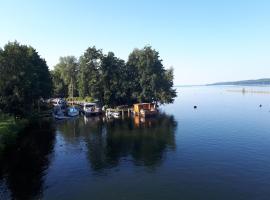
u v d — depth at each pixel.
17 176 38.50
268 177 35.91
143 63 115.25
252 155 45.66
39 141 59.38
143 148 52.34
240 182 34.59
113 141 58.84
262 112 103.25
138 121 86.94
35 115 87.50
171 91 121.75
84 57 117.31
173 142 56.44
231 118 88.19
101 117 99.44
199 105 141.50
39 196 32.09
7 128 55.12
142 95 113.38
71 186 34.81
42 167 42.25
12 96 66.56
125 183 35.38
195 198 30.52
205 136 61.09
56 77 160.88
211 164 41.78
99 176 38.06
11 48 71.75
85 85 118.50
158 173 38.62
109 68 114.25
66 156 47.97
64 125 81.25
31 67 78.69
